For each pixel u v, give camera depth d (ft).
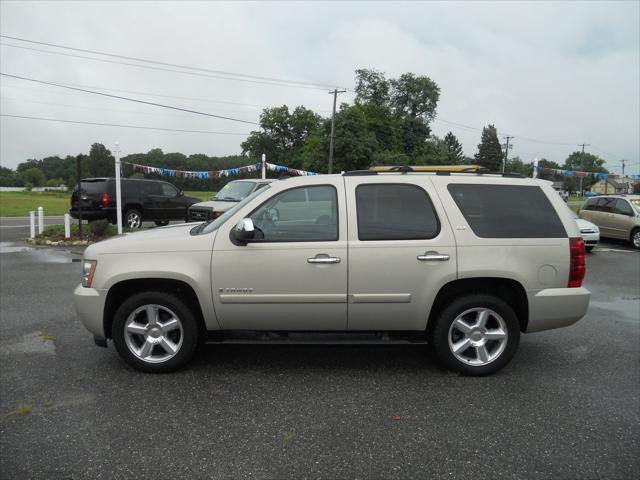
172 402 12.47
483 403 12.55
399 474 9.41
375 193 14.23
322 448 10.30
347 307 13.82
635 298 25.76
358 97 272.92
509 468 9.62
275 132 271.90
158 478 9.23
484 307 14.07
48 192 238.48
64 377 14.07
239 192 44.83
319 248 13.67
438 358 14.35
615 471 9.54
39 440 10.55
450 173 14.83
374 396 12.94
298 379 14.10
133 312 14.16
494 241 13.88
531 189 14.61
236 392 13.14
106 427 11.14
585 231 45.11
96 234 48.62
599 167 416.05
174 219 61.11
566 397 12.96
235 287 13.79
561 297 14.02
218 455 10.01
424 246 13.71
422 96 269.03
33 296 24.38
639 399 12.87
